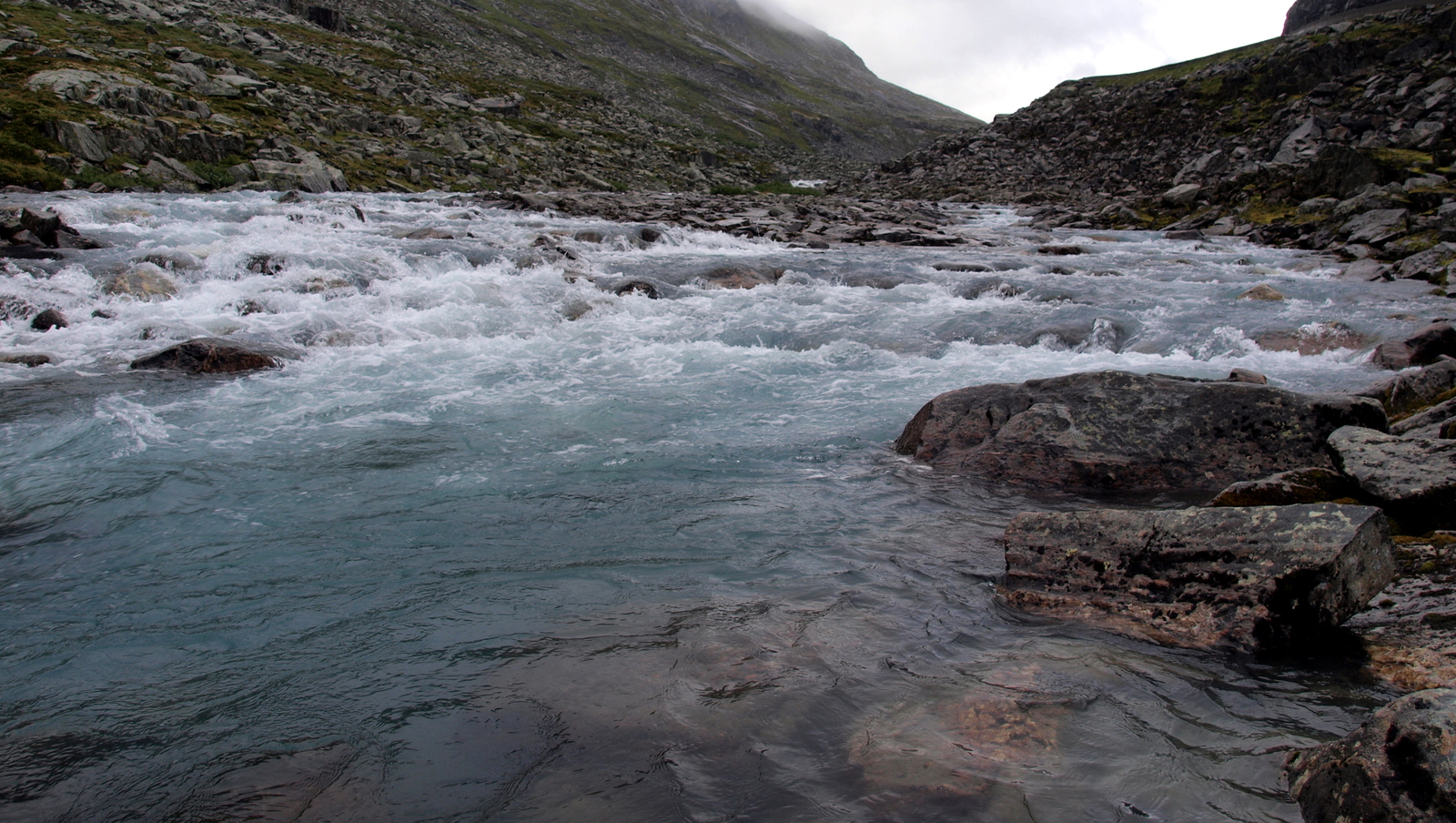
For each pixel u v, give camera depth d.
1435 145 27.03
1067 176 48.28
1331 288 15.46
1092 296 14.70
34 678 3.44
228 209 20.84
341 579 4.40
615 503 5.64
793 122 125.12
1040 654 3.51
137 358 9.73
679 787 2.57
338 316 11.97
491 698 3.14
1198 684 3.24
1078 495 5.88
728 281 16.11
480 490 5.91
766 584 4.27
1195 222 28.91
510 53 92.31
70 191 22.28
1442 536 4.48
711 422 7.85
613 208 28.98
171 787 2.66
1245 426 6.12
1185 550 4.00
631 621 3.81
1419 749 2.24
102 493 5.85
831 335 11.77
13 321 11.28
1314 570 3.56
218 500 5.71
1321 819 2.35
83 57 32.94
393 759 2.77
